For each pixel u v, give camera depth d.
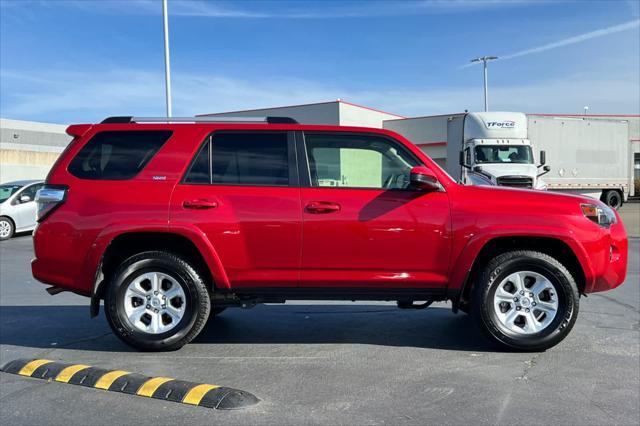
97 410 3.79
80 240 4.94
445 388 4.14
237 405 3.82
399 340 5.45
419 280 4.93
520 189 5.11
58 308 7.05
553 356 4.89
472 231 4.85
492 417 3.63
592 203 5.02
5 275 9.84
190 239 4.88
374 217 4.88
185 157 5.07
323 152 5.12
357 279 4.94
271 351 5.10
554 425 3.52
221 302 5.22
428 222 4.89
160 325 5.02
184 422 3.59
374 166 5.11
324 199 4.92
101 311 6.87
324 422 3.57
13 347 5.29
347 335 5.65
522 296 4.95
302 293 5.03
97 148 5.17
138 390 4.09
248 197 4.94
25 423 3.60
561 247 5.00
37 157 36.91
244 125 5.17
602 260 4.91
